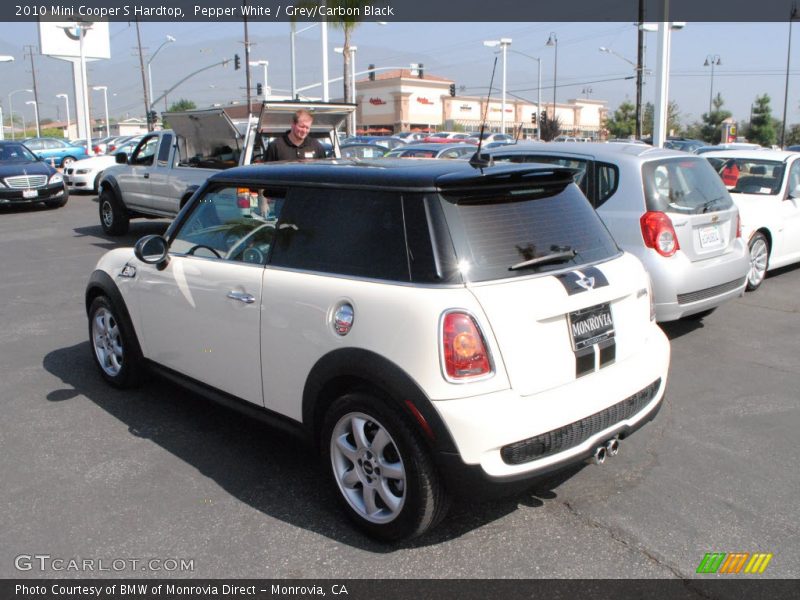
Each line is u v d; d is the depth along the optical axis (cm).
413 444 306
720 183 643
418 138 3491
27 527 348
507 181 338
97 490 383
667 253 576
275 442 443
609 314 349
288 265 366
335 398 348
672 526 347
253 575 311
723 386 536
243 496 377
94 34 3872
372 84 7981
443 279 306
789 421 471
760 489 383
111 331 524
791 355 606
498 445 296
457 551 328
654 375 365
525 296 314
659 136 1945
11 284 908
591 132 9462
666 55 1908
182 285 430
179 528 347
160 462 416
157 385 543
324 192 360
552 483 390
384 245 326
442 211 317
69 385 543
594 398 326
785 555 324
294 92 3356
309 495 379
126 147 2817
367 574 311
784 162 880
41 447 436
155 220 1552
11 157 1734
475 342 297
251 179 401
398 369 304
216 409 496
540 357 314
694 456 421
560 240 350
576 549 328
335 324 331
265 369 377
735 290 638
